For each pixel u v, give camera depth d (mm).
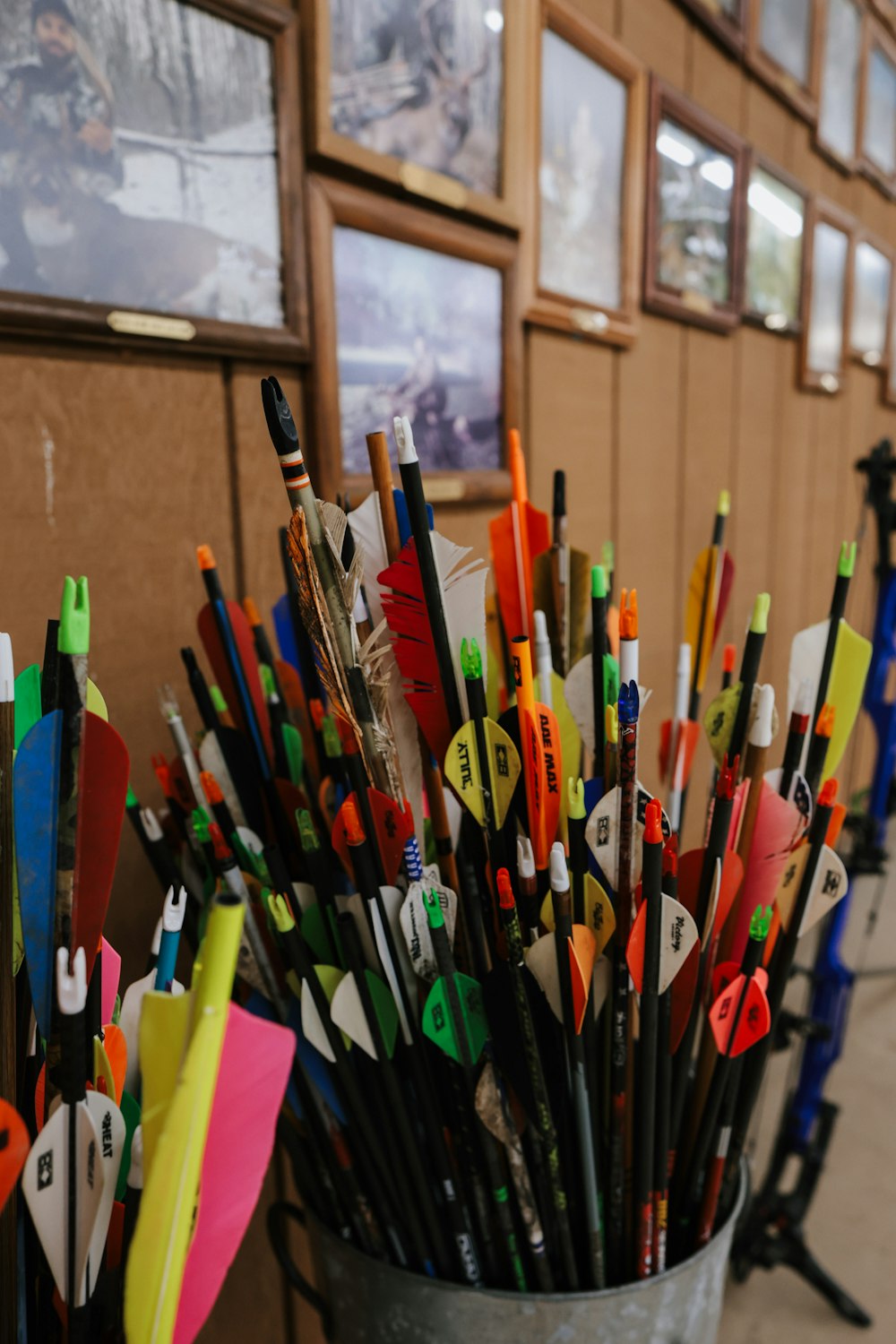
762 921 478
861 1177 1408
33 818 315
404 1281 515
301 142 801
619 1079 505
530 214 1097
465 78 972
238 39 733
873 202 2457
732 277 1666
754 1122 1520
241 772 568
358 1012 473
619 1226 528
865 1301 1199
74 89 620
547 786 475
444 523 1040
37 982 327
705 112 1501
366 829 479
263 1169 314
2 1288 320
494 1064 497
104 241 649
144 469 715
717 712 522
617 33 1276
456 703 462
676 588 1645
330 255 835
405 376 956
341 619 405
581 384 1285
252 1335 899
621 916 478
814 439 2219
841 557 545
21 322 601
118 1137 325
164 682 746
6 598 631
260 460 815
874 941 2113
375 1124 527
